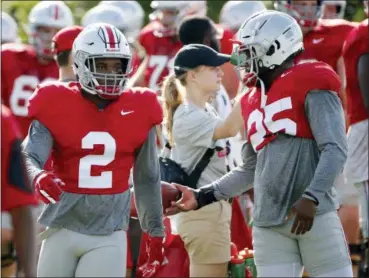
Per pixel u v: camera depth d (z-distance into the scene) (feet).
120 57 60.18
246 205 85.40
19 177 63.00
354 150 85.35
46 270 60.49
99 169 60.23
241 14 109.60
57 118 60.13
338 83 60.23
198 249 74.33
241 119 71.00
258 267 61.72
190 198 66.18
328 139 59.41
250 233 80.53
